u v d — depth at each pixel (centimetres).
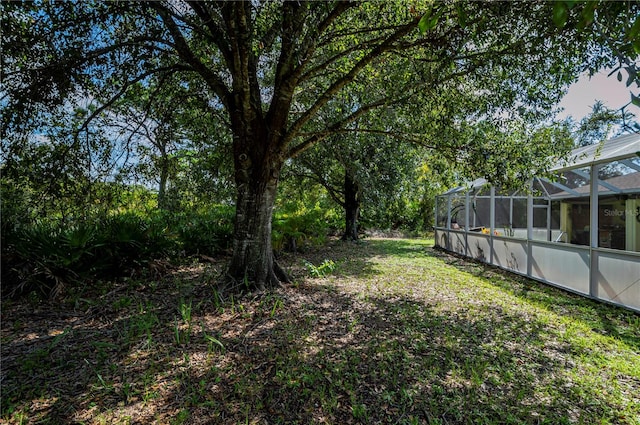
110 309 478
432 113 549
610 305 549
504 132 538
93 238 606
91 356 334
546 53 411
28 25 452
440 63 461
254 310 469
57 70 476
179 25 511
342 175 1495
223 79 633
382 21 520
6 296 514
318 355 340
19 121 492
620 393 291
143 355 335
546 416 255
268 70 690
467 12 321
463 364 334
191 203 765
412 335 403
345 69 623
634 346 390
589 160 585
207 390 276
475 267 916
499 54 421
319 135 569
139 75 549
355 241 1548
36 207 545
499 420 249
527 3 330
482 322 460
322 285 639
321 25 459
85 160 568
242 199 549
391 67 573
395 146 1143
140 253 671
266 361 325
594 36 331
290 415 248
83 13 460
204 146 737
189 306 455
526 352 369
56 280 534
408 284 688
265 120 547
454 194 1243
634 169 573
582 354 367
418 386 290
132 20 498
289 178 1373
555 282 677
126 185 633
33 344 363
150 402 259
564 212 991
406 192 1480
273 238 994
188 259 869
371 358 338
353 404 262
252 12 479
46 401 259
